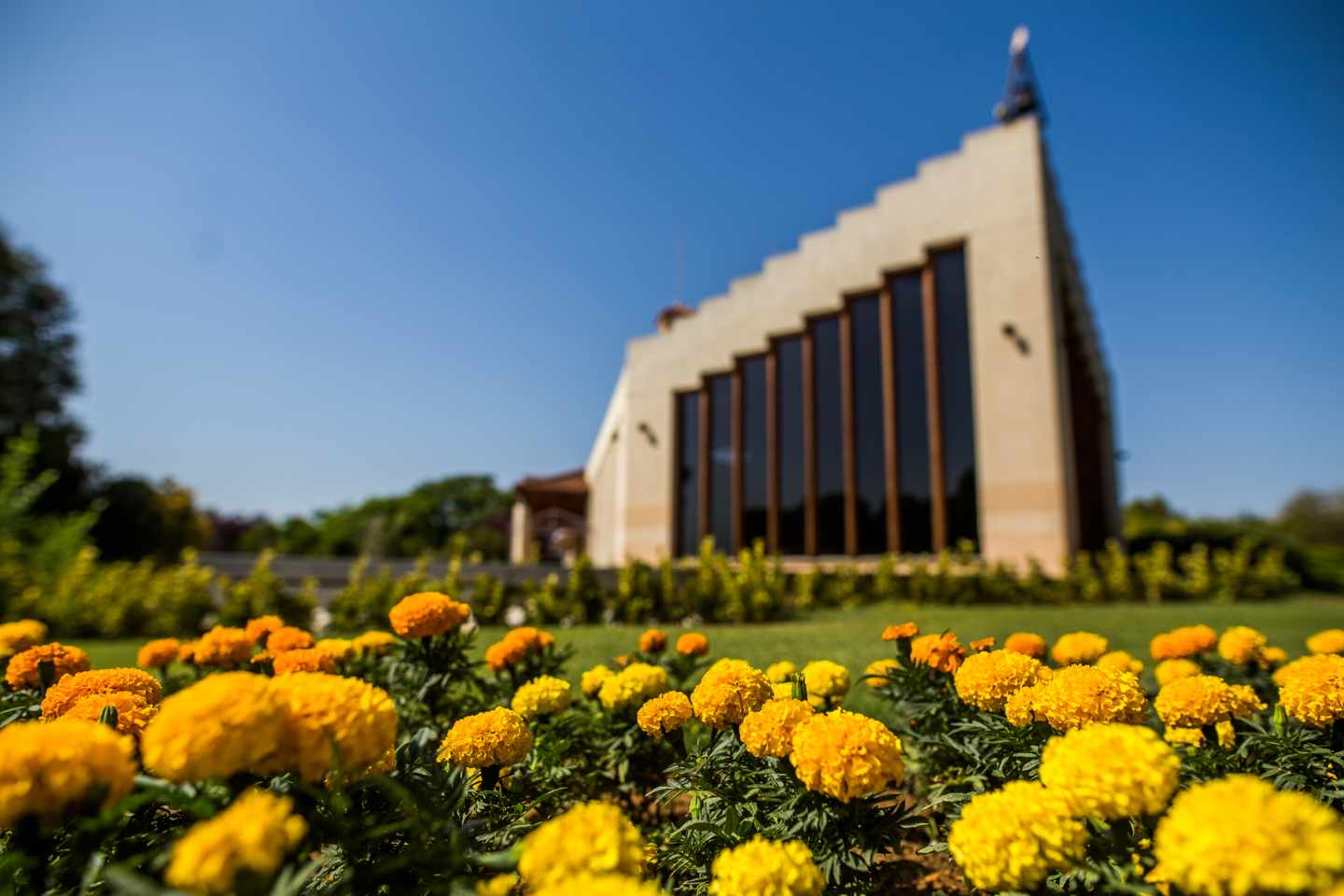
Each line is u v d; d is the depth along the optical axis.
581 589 9.38
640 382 19.00
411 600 2.44
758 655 5.02
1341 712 1.65
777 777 1.59
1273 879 0.75
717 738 2.03
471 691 2.79
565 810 2.13
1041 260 12.79
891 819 1.52
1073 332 17.84
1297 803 0.84
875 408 14.80
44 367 24.83
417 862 1.12
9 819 0.90
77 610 8.93
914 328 14.45
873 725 1.41
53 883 1.03
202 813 0.99
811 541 15.21
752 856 1.09
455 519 48.53
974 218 13.62
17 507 10.69
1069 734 1.18
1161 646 2.83
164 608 9.22
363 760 1.07
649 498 18.27
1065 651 2.58
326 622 7.71
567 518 30.36
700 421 17.80
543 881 0.93
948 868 2.07
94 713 1.37
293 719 1.04
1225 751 1.90
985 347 13.09
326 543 41.19
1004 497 12.52
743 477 16.84
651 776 2.33
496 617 8.71
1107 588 11.73
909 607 11.02
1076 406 18.06
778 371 16.53
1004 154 13.48
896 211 14.71
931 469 13.73
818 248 15.88
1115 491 22.34
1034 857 1.00
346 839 1.11
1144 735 1.09
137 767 1.13
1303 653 5.20
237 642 2.52
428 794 1.30
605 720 2.36
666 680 2.34
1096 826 1.22
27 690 2.15
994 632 6.71
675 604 9.62
